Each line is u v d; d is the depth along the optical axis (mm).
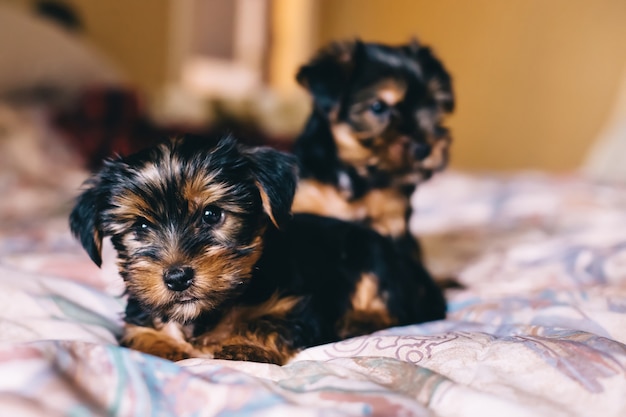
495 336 393
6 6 1176
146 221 415
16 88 1061
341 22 1813
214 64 1763
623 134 1137
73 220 445
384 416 306
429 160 561
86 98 1062
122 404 318
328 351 391
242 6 1778
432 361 365
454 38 1679
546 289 494
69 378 319
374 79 574
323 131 583
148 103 1236
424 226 774
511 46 1593
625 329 409
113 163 442
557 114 1536
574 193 882
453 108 601
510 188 950
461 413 317
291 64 1821
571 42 1502
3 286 449
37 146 971
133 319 430
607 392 333
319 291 447
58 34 1146
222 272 401
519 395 331
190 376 332
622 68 1430
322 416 299
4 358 316
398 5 1745
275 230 448
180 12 1531
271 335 406
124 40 1416
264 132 1222
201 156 420
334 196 566
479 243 688
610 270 542
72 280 483
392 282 476
